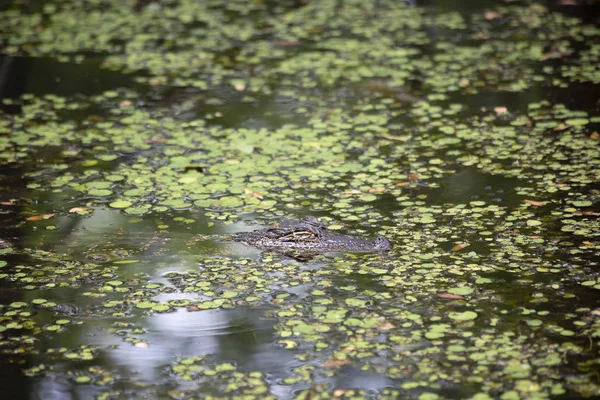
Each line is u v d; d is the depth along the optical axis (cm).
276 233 1167
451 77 1802
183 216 1254
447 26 2133
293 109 1672
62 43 2058
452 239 1159
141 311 1011
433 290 1030
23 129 1580
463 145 1477
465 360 890
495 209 1238
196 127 1590
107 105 1703
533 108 1622
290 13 2277
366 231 1191
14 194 1325
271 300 1025
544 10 2233
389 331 950
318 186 1341
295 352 921
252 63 1928
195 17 2264
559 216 1212
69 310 1014
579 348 902
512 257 1102
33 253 1149
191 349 934
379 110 1653
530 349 903
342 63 1903
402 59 1909
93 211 1272
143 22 2222
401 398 832
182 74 1867
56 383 877
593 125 1534
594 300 997
